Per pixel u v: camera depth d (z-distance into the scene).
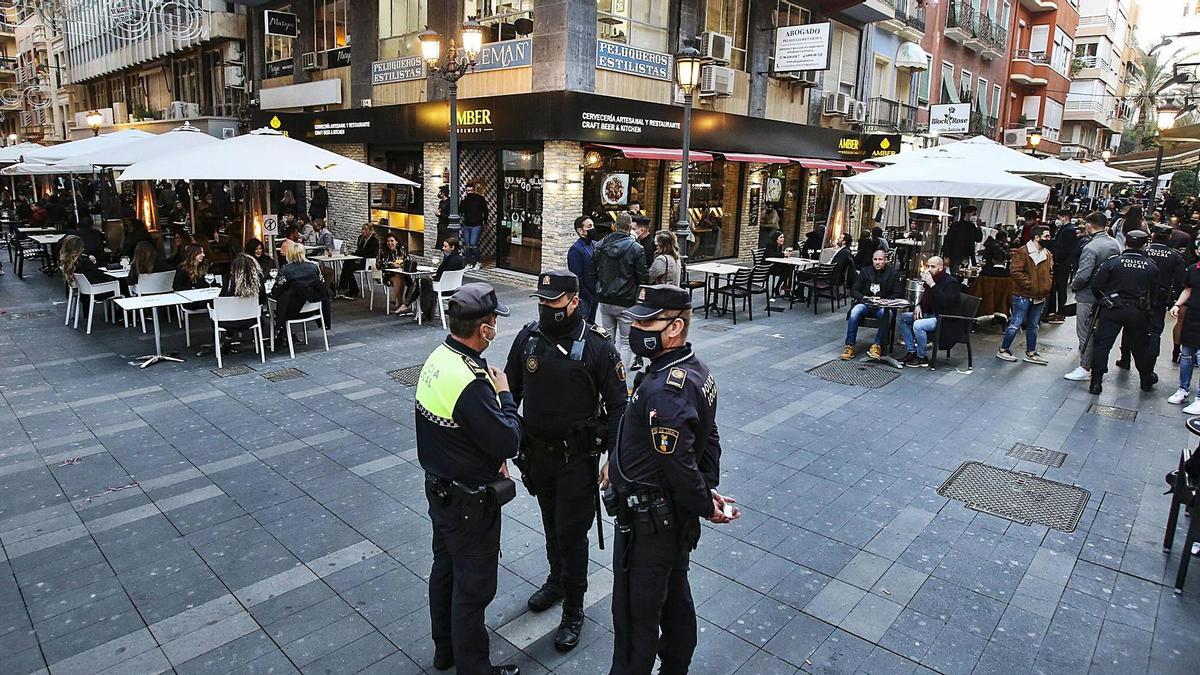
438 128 16.33
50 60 40.41
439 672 3.47
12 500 5.15
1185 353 7.81
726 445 6.50
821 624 3.93
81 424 6.66
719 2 17.88
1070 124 44.78
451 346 3.15
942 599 4.20
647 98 16.08
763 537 4.86
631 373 8.52
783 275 14.18
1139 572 4.54
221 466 5.79
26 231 16.83
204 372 8.40
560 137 14.03
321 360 9.03
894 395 8.09
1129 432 7.02
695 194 18.41
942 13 26.84
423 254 18.16
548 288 3.45
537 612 3.97
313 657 3.56
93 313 11.22
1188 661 3.69
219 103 26.17
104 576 4.23
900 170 9.96
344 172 10.12
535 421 3.60
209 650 3.60
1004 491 5.66
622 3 15.29
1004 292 11.51
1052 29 34.38
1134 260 7.93
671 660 3.26
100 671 3.43
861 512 5.27
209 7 23.81
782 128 19.50
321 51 20.75
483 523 3.12
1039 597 4.24
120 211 20.28
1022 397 8.09
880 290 9.45
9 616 3.83
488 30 15.85
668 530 2.97
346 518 4.98
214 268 12.89
